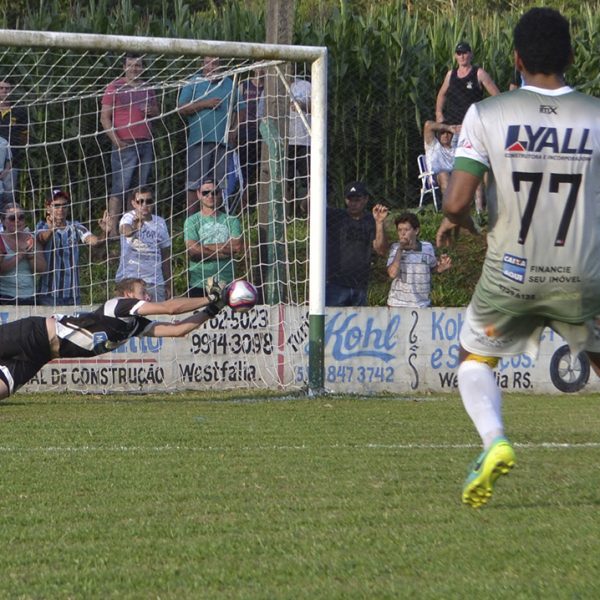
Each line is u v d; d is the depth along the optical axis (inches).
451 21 2561.5
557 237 665.6
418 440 1089.4
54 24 2295.8
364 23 2358.5
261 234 1724.9
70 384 1544.0
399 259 1657.2
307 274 1765.5
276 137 1620.3
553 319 692.7
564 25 678.5
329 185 2175.2
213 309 1284.4
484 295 690.2
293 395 1492.4
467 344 713.0
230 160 1768.0
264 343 1593.3
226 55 1450.5
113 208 1776.6
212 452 1003.9
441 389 1622.8
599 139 663.1
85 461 951.0
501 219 670.5
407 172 2181.3
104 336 1262.3
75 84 1915.6
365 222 1686.8
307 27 2284.7
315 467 922.7
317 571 594.6
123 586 565.3
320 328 1498.5
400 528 694.5
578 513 738.2
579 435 1144.2
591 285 673.0
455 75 2017.7
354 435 1122.7
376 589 558.9
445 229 727.1
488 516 729.6
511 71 2453.2
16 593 552.1
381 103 2191.2
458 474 889.5
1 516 730.2
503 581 573.9
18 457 971.9
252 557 624.1
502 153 663.1
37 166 2031.3
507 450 644.1
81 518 725.9
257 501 780.0
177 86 1716.3
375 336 1606.8
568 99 669.9
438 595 547.8
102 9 2316.7
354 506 762.8
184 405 1392.7
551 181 661.9
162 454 991.0
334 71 2164.1
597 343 697.0
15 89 1915.6
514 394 1609.3
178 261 1873.8
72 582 572.4
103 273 1784.0
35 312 1550.2
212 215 1667.1
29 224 1995.6
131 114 1768.0
